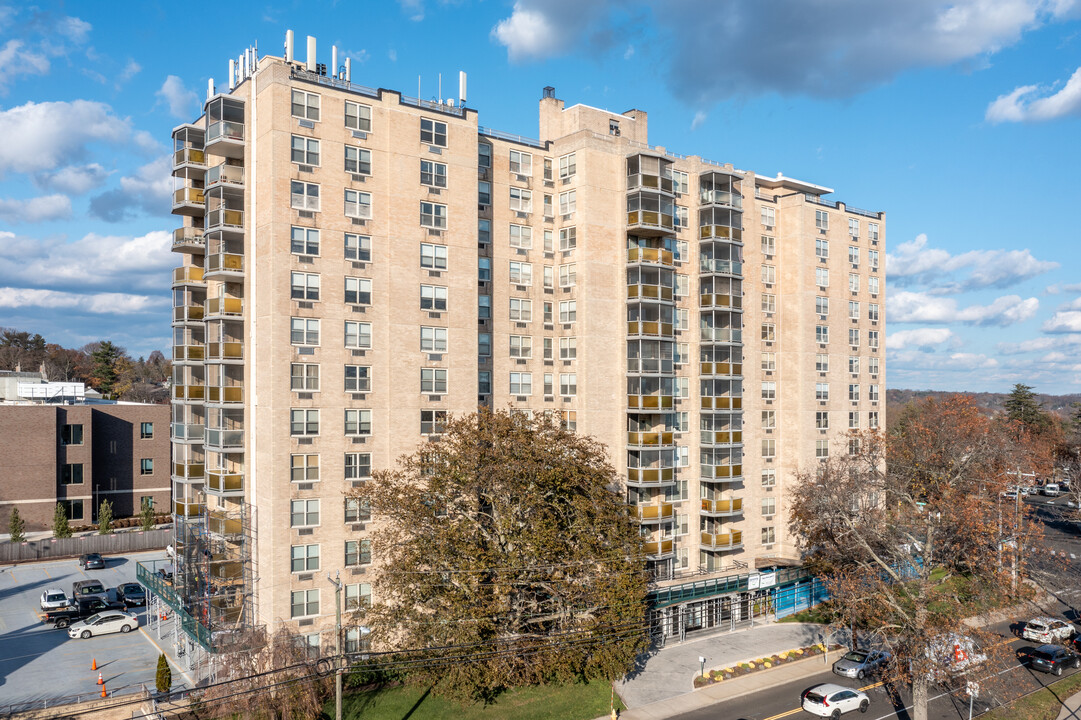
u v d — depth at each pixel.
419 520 35.31
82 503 74.25
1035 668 44.44
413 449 41.31
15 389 88.94
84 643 45.19
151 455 79.81
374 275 40.53
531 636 35.25
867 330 64.94
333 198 39.34
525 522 37.84
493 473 36.16
